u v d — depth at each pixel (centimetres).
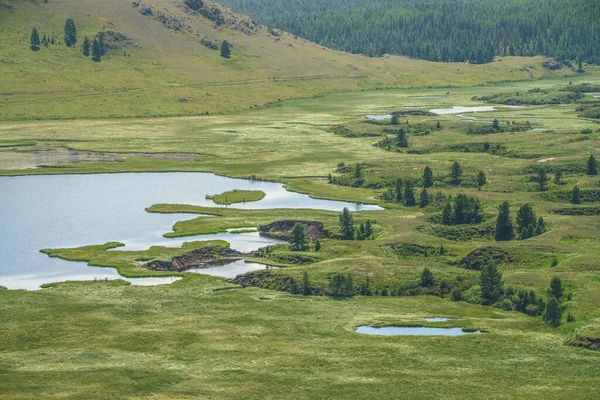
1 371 16288
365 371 16475
